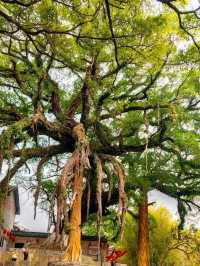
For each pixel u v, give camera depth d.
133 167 26.09
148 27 17.17
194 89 23.80
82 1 14.55
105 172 21.72
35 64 21.59
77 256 17.59
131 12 16.91
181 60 21.97
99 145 23.20
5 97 24.03
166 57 21.00
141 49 19.56
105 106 23.75
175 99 23.61
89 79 21.77
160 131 23.50
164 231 40.72
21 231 37.31
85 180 23.61
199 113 26.44
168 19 17.34
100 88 23.12
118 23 17.27
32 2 12.62
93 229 38.06
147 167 26.14
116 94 24.12
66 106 26.09
